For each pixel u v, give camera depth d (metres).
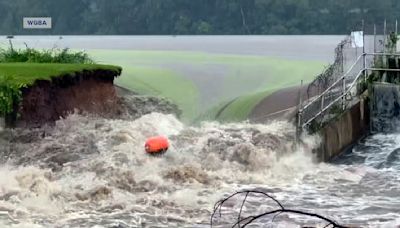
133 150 77.06
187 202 63.12
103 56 143.25
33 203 61.47
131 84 112.50
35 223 56.19
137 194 65.81
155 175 70.56
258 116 95.12
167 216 58.97
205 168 74.81
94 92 94.38
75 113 87.31
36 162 73.50
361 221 58.97
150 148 75.75
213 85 115.75
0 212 58.69
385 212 62.03
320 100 85.88
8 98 76.69
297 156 80.06
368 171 78.06
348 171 77.62
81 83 92.00
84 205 61.62
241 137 82.44
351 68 89.00
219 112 101.19
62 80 87.00
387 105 87.81
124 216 58.75
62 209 60.38
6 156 74.69
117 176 69.56
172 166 73.50
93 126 83.69
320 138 81.25
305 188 70.81
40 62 109.56
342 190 70.31
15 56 112.19
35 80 81.50
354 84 88.06
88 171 71.31
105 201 62.72
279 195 67.69
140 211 60.31
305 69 127.25
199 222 57.44
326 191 69.75
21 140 77.12
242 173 74.88
